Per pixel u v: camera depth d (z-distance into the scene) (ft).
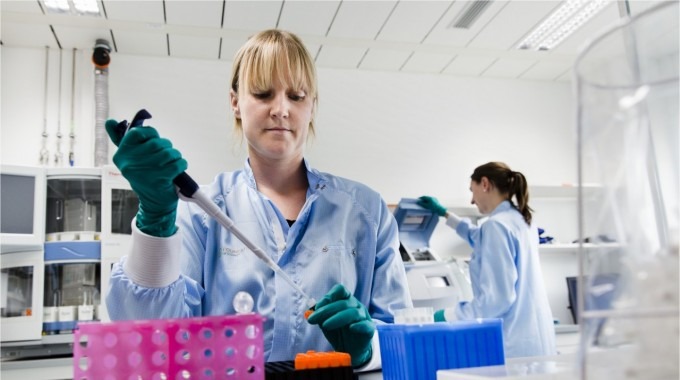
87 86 11.84
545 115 14.83
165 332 1.95
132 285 2.81
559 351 10.82
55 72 11.80
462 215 13.82
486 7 11.10
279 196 4.16
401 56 13.10
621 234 1.57
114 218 9.66
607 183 1.64
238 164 12.39
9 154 11.34
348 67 13.61
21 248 9.12
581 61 1.76
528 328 7.92
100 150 11.37
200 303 3.60
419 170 13.64
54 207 9.80
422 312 2.60
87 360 1.91
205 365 1.96
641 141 1.67
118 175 9.66
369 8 10.93
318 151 13.08
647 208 1.61
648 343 1.39
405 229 11.19
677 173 2.43
